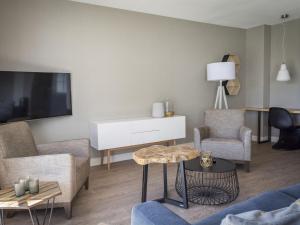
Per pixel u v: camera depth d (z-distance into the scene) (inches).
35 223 89.7
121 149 164.2
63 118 149.2
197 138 151.6
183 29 192.2
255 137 227.0
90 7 154.4
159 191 116.5
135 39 171.3
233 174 126.5
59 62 146.3
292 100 208.8
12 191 75.1
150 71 179.0
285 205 57.7
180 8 166.9
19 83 124.0
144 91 177.2
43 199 69.8
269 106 223.3
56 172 89.7
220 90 196.2
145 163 90.7
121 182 129.0
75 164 94.0
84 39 153.3
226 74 172.7
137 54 172.7
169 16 183.9
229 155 142.9
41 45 140.6
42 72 133.6
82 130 155.8
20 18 134.3
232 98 223.8
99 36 158.1
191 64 197.9
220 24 210.4
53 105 138.7
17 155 97.3
